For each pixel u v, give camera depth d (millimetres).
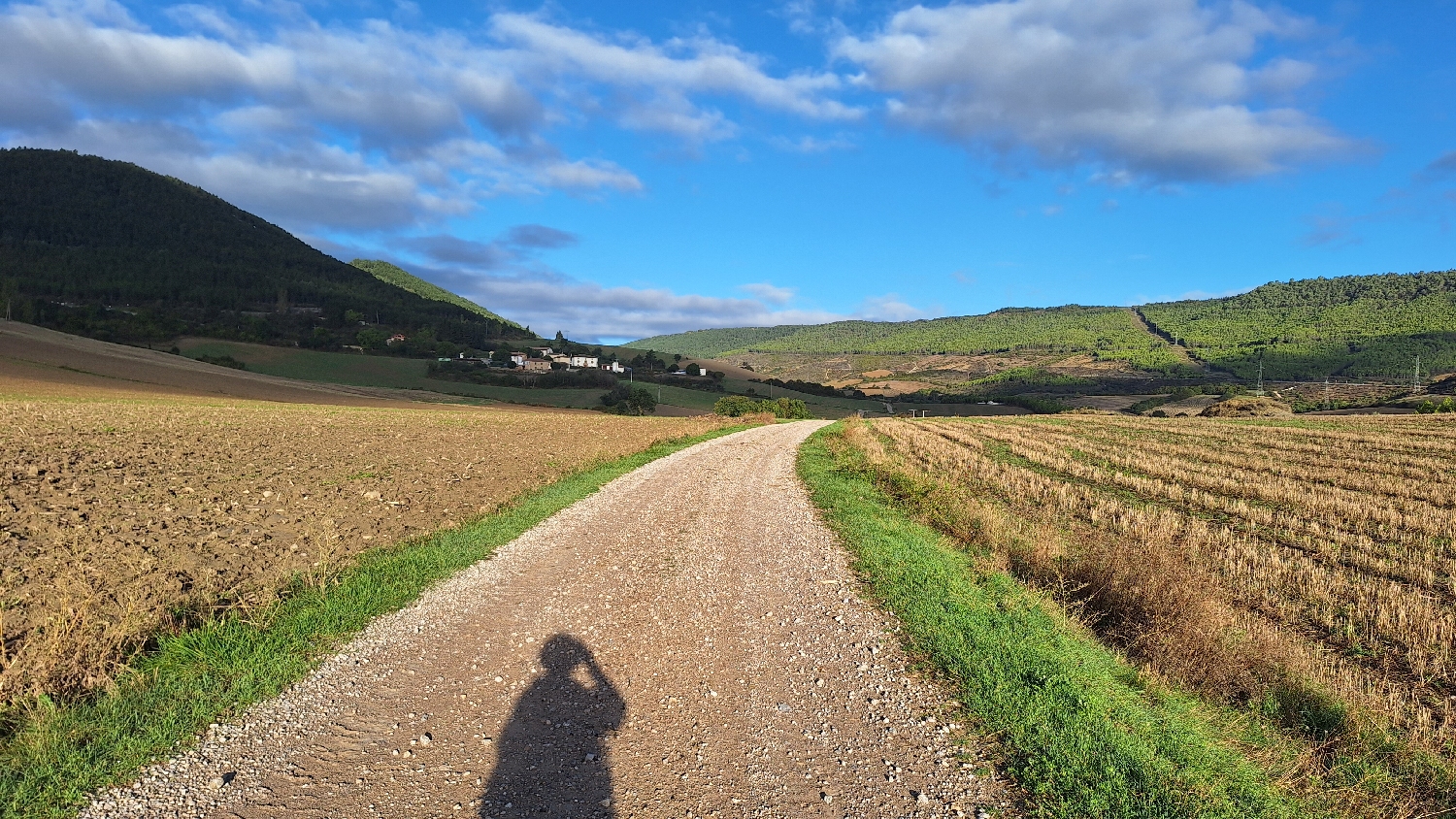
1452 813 4227
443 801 3801
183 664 5336
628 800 3848
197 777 3959
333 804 3746
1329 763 4762
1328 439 35156
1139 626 6621
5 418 24203
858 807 3832
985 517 12445
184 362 83875
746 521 12570
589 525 11742
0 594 6664
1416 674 6680
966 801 3918
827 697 5219
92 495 12172
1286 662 6164
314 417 37125
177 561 8250
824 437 38594
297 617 6438
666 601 7562
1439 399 74438
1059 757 4285
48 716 4359
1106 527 13156
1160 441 35500
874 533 11352
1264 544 12281
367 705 4902
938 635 6398
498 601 7402
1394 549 11875
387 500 13242
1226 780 4160
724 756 4344
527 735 4547
